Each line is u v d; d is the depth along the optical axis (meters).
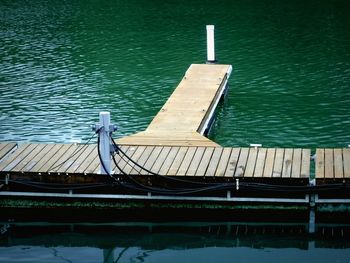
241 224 11.91
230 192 11.77
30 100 17.86
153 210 12.09
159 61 20.97
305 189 11.49
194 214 12.05
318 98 17.70
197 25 25.12
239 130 15.82
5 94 18.33
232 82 19.14
